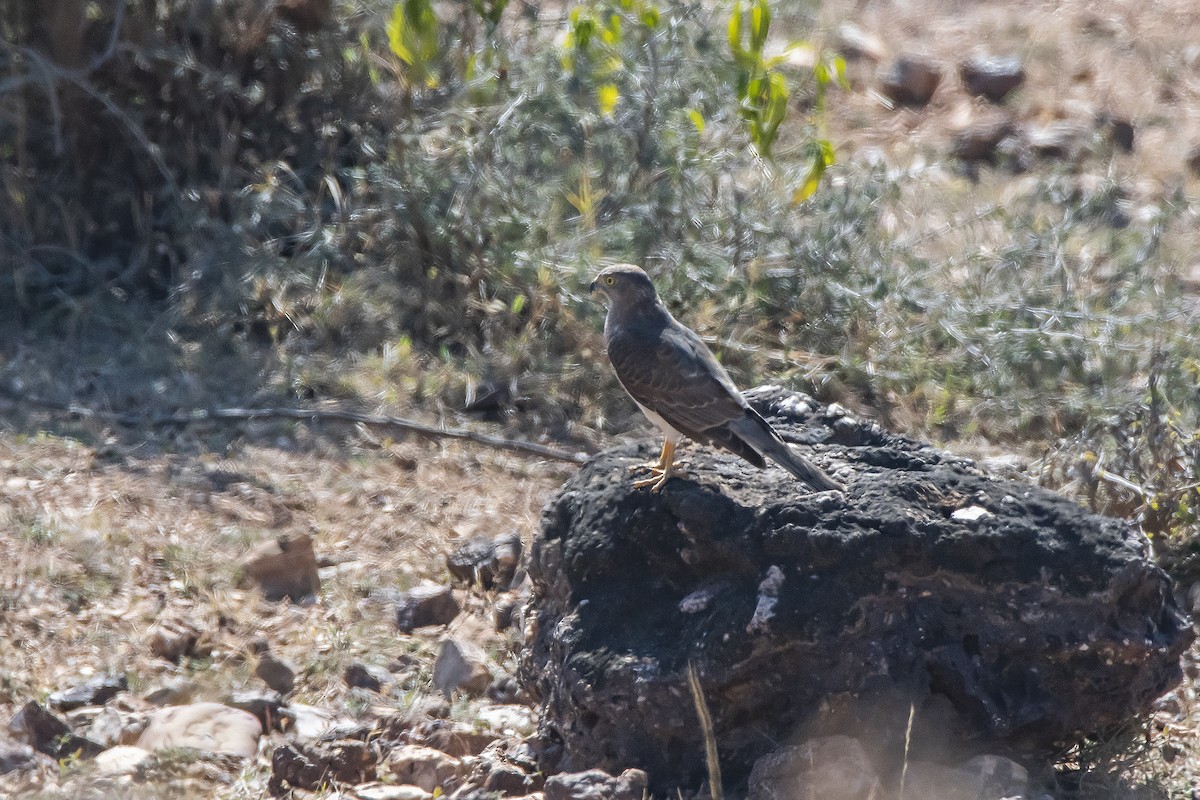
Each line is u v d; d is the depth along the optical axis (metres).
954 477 8.37
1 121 15.12
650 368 8.95
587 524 8.44
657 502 8.25
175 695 8.99
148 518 11.22
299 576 10.69
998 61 22.72
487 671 9.53
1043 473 11.93
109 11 14.96
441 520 11.87
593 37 15.23
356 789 7.93
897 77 22.42
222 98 15.12
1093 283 15.54
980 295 14.82
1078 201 18.16
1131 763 8.24
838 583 7.72
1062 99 22.23
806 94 19.03
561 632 8.21
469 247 14.62
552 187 15.04
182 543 10.89
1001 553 7.75
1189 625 8.11
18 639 9.50
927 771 7.63
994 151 20.34
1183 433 11.62
